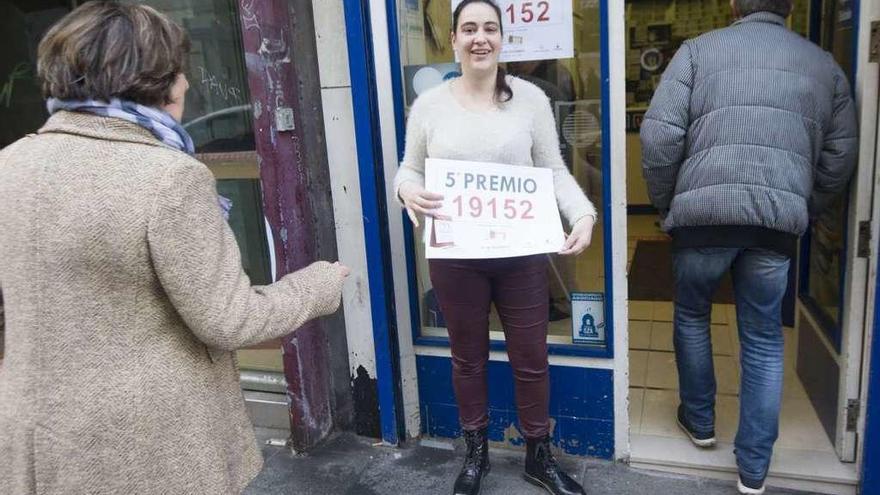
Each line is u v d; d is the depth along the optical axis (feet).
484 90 7.18
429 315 9.60
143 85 4.36
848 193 7.79
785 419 9.39
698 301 8.24
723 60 7.22
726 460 8.61
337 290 5.18
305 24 8.85
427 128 7.36
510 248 7.14
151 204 4.14
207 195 4.42
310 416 9.61
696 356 8.45
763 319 7.59
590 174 8.40
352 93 8.61
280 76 8.56
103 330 4.26
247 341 4.47
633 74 20.66
